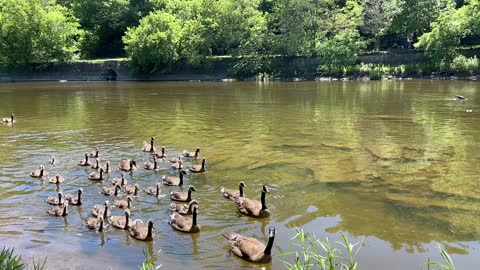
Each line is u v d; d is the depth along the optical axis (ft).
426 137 86.02
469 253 38.78
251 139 86.28
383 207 49.60
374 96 160.86
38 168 65.98
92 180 60.44
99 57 342.03
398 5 267.80
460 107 126.62
